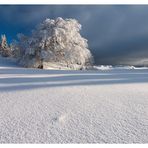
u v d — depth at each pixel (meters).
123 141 2.59
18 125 3.09
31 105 4.25
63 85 7.17
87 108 4.05
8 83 7.49
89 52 33.91
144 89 6.53
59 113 3.70
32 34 33.84
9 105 4.24
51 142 2.56
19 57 35.47
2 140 2.60
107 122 3.25
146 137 2.70
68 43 33.09
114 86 7.15
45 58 31.38
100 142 2.57
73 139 2.64
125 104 4.41
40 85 7.05
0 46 53.31
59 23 32.97
